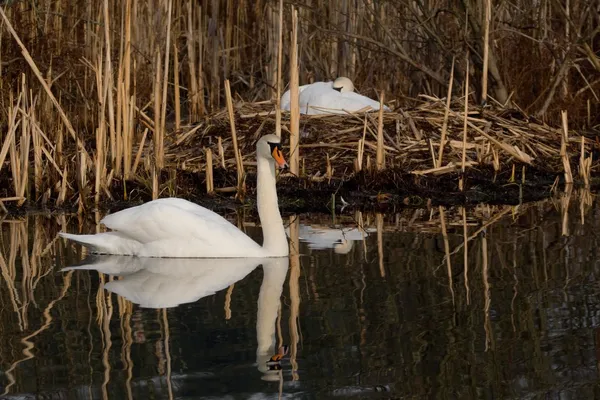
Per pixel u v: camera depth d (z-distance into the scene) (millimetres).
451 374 6086
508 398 5660
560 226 10812
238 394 5742
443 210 12297
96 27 15352
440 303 7629
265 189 9531
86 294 8047
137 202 12688
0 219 11805
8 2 13234
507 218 11484
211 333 6906
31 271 8938
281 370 6141
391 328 6980
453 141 14250
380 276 8555
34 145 12789
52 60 14797
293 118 13227
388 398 5684
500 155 14344
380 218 11758
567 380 5965
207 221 9609
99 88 12664
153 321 7203
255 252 9500
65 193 12609
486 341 6676
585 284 8125
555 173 14258
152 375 6051
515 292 7926
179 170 13352
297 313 7398
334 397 5703
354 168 13445
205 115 15914
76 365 6242
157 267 9094
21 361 6328
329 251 9727
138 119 15055
